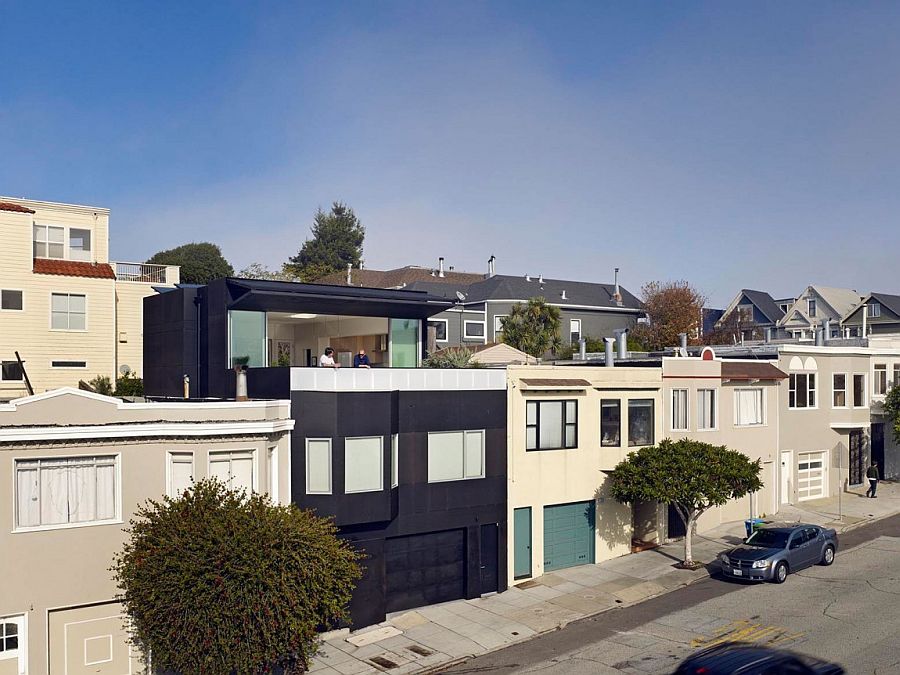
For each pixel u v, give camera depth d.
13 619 16.17
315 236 105.62
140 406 17.80
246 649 15.22
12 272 31.78
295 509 17.73
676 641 19.00
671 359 28.95
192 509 16.22
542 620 21.22
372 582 21.20
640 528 28.77
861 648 17.72
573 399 26.39
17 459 16.20
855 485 38.19
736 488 24.95
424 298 27.20
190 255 76.75
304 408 20.64
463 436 23.48
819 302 74.62
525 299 63.44
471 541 23.41
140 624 15.92
